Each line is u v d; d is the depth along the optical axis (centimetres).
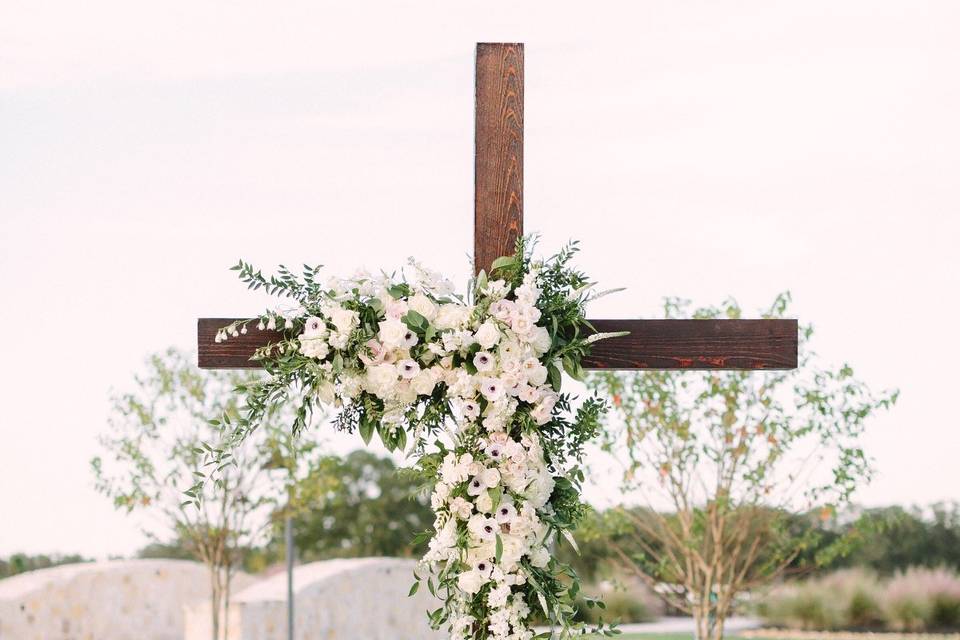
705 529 740
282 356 388
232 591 1253
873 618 1508
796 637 1427
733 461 721
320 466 948
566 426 388
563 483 386
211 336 394
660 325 400
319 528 2409
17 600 1162
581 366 395
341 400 390
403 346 378
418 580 385
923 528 1730
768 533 799
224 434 384
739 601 814
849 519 1035
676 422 721
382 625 1208
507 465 374
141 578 1230
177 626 1243
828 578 1574
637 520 753
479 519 369
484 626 378
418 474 391
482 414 377
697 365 400
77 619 1192
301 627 1132
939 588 1523
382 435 389
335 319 379
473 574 370
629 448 727
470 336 376
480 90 399
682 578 740
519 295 380
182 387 933
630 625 1384
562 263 395
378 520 2417
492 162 398
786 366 400
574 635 373
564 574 383
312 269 393
